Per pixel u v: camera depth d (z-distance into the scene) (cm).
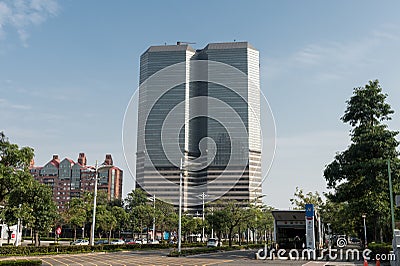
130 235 10088
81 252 3809
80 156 13675
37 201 3178
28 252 3453
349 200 3697
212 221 5384
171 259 3081
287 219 3488
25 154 2955
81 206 6119
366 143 3431
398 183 3266
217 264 2608
